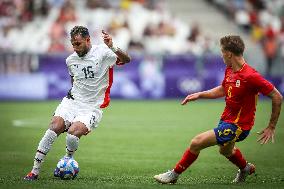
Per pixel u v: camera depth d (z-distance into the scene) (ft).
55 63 274.98
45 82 274.36
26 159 124.16
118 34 311.06
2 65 273.95
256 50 323.98
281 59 313.32
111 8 332.19
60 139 158.30
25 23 320.50
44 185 89.51
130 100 280.51
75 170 97.04
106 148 143.02
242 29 343.67
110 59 98.32
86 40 97.14
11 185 89.56
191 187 89.61
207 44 312.50
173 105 260.01
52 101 271.69
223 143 90.38
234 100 89.66
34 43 310.24
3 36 312.50
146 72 281.13
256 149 143.13
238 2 353.31
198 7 355.97
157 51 298.15
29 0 324.80
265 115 219.61
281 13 347.15
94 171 110.42
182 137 164.14
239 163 96.73
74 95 98.73
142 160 125.49
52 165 117.39
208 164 120.98
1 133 168.86
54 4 327.26
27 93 274.98
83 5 330.75
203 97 96.43
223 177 104.99
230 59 90.17
